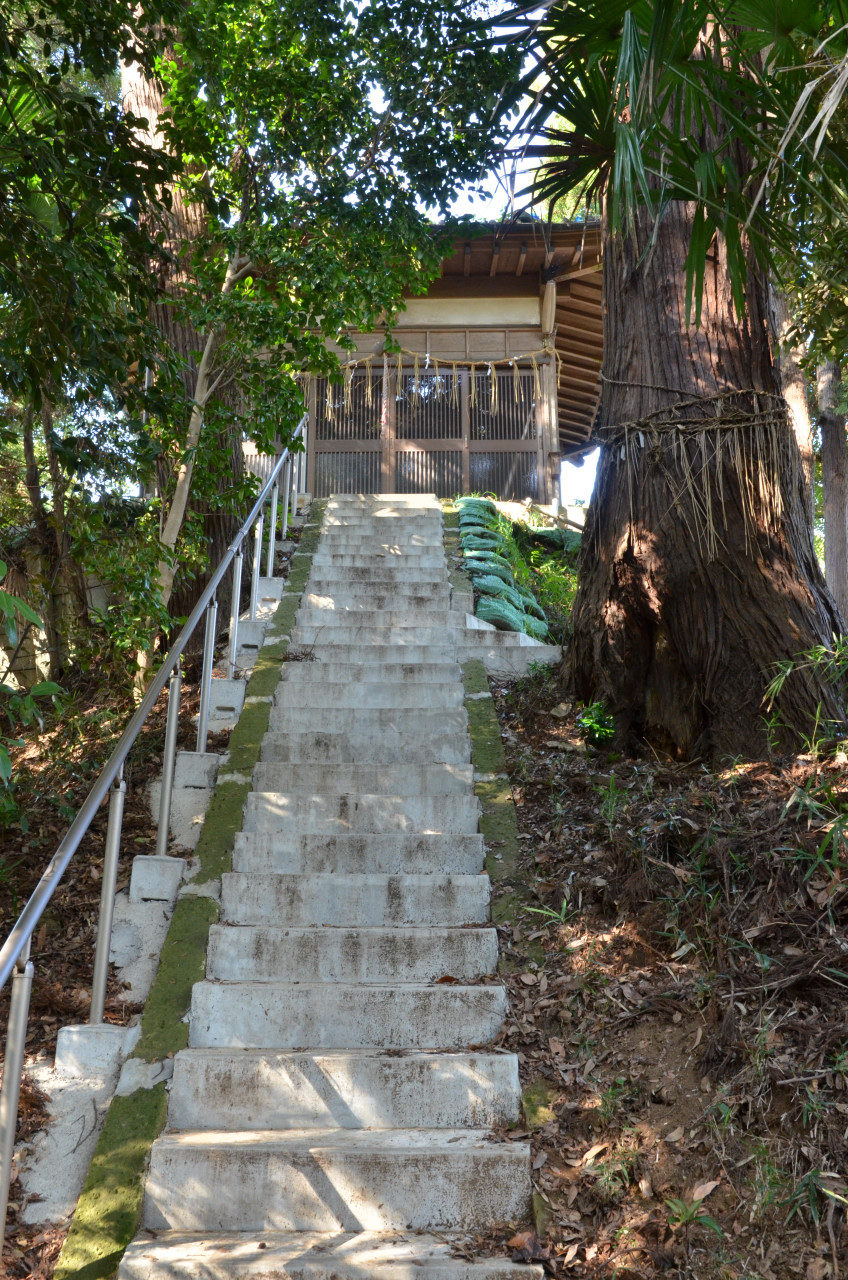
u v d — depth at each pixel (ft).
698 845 10.59
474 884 11.07
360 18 17.28
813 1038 8.10
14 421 17.62
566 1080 8.71
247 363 17.63
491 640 18.35
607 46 9.62
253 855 11.78
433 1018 9.47
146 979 10.23
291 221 17.70
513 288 34.68
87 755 14.92
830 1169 7.23
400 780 13.26
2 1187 6.72
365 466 33.01
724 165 9.96
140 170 11.10
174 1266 7.18
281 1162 7.95
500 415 33.58
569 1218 7.55
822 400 29.96
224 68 16.88
